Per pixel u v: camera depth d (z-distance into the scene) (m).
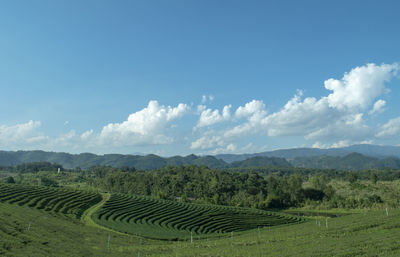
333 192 163.50
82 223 75.06
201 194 175.00
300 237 48.31
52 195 106.31
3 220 51.44
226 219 102.19
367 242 36.38
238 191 181.12
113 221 81.88
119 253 42.31
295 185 171.75
